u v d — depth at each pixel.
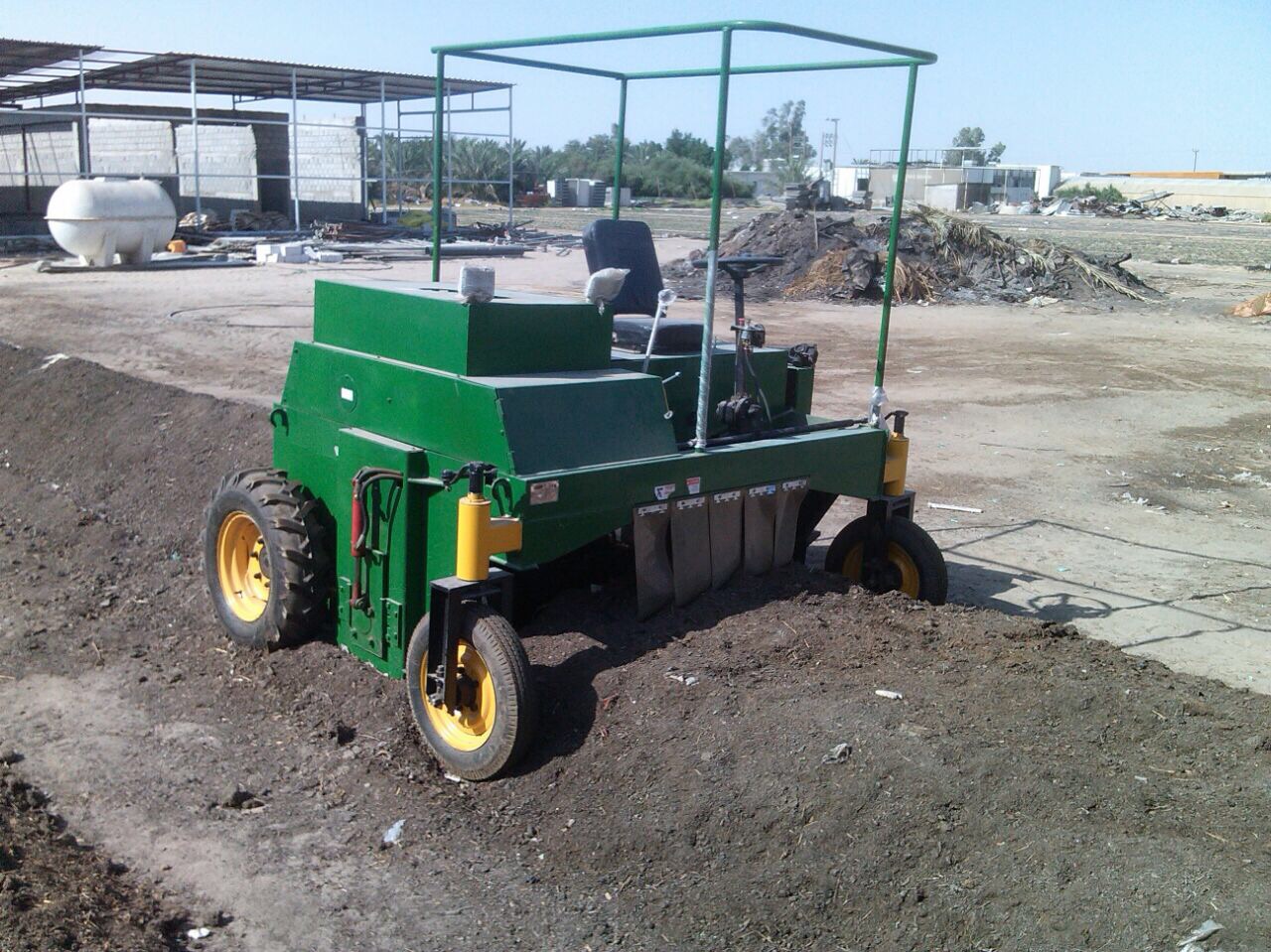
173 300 19.69
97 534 8.23
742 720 4.48
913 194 86.88
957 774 4.07
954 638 5.17
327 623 5.99
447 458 4.91
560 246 35.00
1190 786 4.05
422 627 4.80
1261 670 5.92
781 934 3.73
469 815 4.48
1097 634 6.41
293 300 20.08
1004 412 13.30
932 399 13.89
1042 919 3.49
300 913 3.92
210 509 6.13
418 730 5.02
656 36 4.94
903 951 3.57
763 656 4.88
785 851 3.96
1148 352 18.61
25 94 38.19
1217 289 29.72
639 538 4.98
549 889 4.05
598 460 4.84
